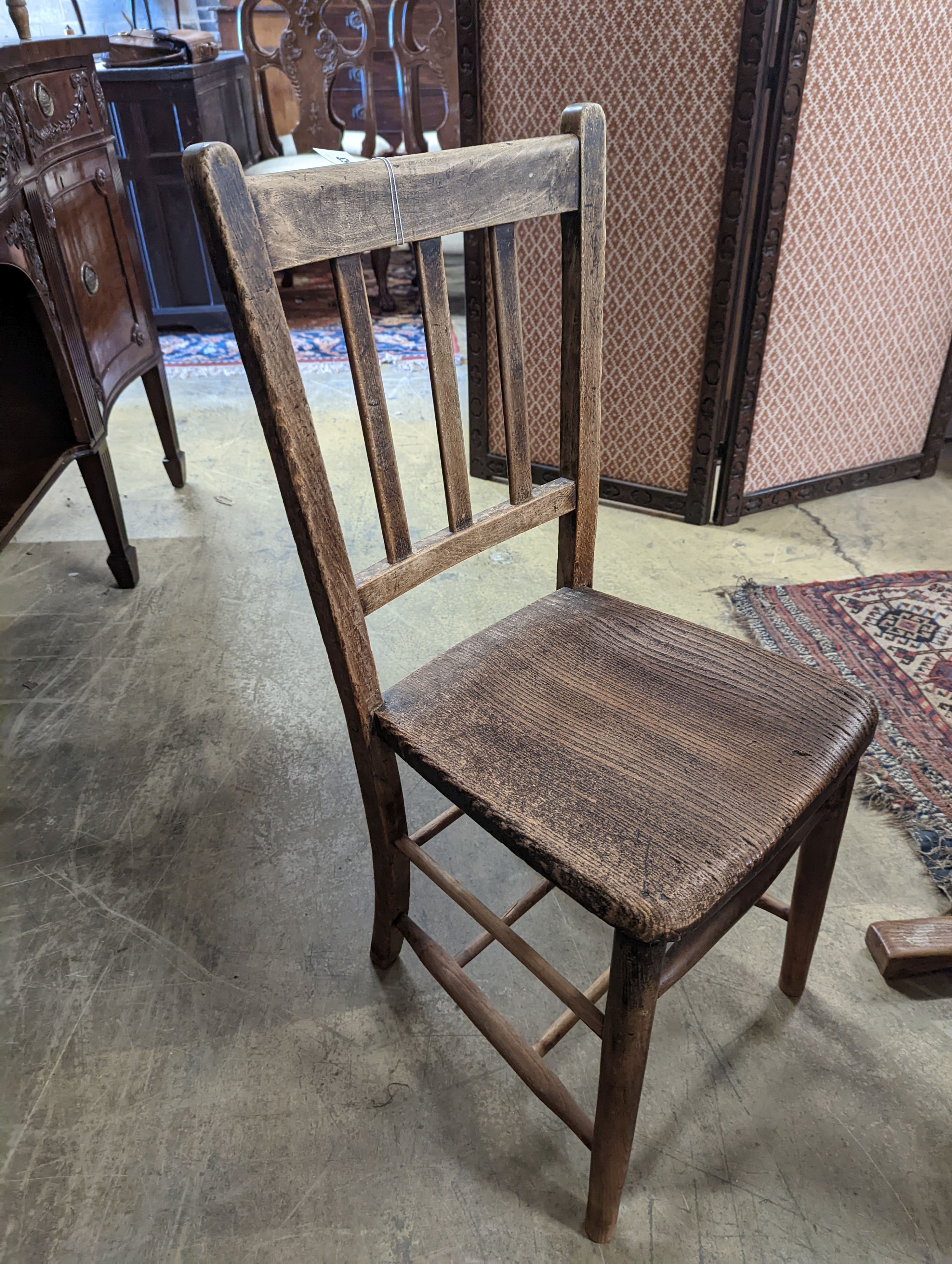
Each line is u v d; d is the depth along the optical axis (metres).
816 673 0.89
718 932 0.79
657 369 2.02
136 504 2.32
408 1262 0.85
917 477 2.35
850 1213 0.89
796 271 1.87
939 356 2.16
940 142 1.84
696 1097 0.99
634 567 1.97
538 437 2.28
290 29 3.26
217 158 0.58
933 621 1.75
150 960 1.16
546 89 1.85
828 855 0.92
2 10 3.34
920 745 1.45
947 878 1.23
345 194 0.67
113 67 2.97
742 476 2.09
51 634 1.81
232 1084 1.01
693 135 1.73
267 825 1.36
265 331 0.64
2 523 1.46
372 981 1.13
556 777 0.77
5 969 1.15
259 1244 0.87
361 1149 0.95
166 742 1.52
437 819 1.05
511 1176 0.92
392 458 0.80
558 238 1.96
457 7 1.85
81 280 1.72
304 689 1.64
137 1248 0.87
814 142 1.72
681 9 1.62
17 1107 0.99
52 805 1.40
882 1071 1.01
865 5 1.61
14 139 1.44
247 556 2.07
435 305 0.78
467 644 0.97
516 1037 0.91
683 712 0.85
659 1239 0.87
